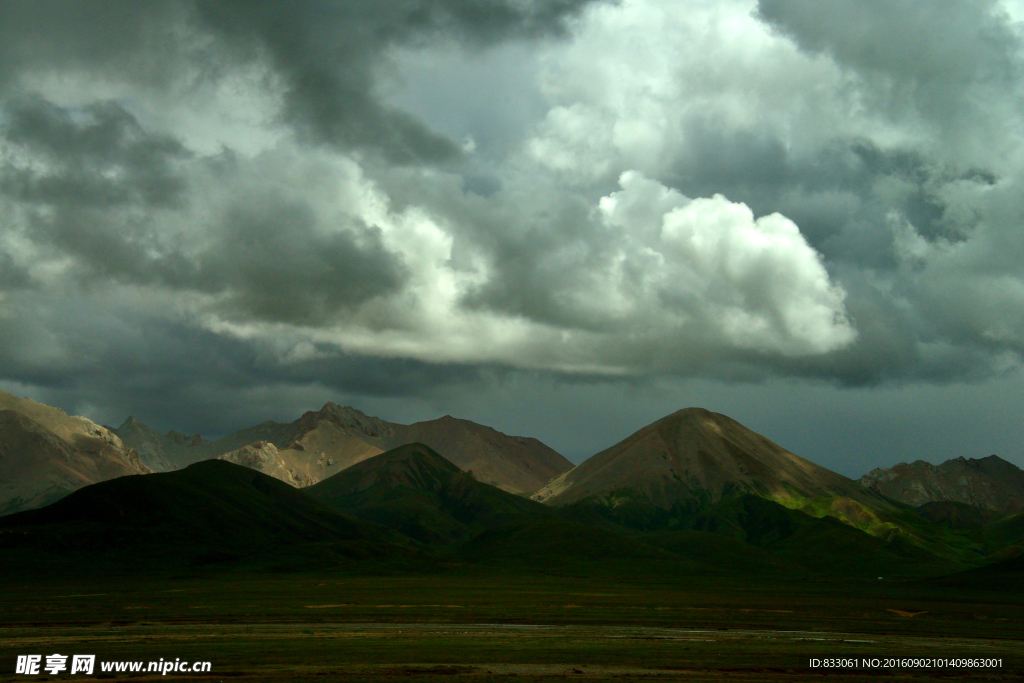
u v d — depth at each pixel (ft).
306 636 357.61
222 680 247.09
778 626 443.73
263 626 403.13
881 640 379.55
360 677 251.19
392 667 270.46
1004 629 444.55
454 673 260.21
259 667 270.26
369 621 435.94
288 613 473.67
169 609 497.87
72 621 428.15
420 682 243.40
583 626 424.87
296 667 269.64
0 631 380.78
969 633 421.59
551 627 415.85
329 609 501.56
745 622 464.24
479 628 405.18
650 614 501.97
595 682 247.50
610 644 339.77
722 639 370.32
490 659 291.79
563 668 273.75
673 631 406.00
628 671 269.85
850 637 393.09
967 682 266.16
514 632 385.70
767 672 274.16
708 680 255.91
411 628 399.24
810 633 409.69
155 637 353.31
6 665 275.18
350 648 315.58
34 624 412.98
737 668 279.90
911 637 396.78
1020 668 295.69
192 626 403.34
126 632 374.84
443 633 377.09
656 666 281.13
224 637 353.10
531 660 289.94
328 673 257.55
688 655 309.42
